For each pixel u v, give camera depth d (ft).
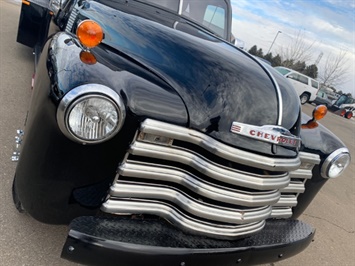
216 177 6.14
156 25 8.44
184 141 6.13
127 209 6.22
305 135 8.63
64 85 5.54
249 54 8.99
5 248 7.34
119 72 6.17
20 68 18.17
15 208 8.41
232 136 6.29
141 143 5.89
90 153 5.95
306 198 8.99
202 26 11.26
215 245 6.45
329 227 13.32
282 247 7.24
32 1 16.20
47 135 5.86
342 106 98.73
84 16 8.79
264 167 6.37
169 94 6.27
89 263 5.68
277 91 7.34
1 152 10.36
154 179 6.16
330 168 8.62
